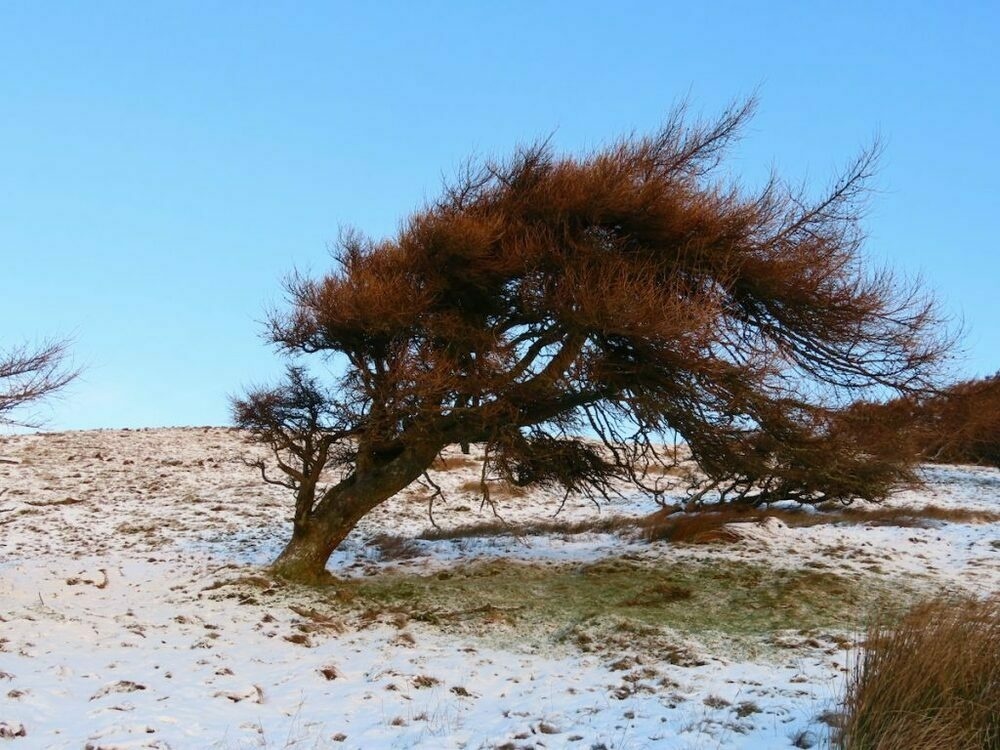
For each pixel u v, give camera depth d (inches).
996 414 595.5
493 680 399.2
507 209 605.9
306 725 312.2
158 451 1395.2
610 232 585.3
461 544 779.4
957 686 249.9
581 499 1125.1
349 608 549.3
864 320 573.0
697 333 505.7
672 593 575.5
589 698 349.7
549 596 584.4
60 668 367.6
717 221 570.9
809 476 597.6
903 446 605.6
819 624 498.0
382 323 552.7
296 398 626.8
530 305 566.6
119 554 740.7
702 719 299.7
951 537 769.6
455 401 577.9
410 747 283.1
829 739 256.2
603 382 564.1
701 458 606.5
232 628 482.0
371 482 612.4
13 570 625.6
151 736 281.1
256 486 1139.3
